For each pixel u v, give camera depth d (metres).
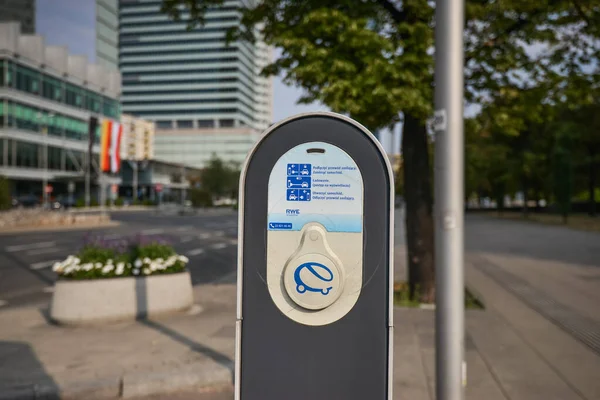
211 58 144.62
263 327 2.66
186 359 5.34
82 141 72.12
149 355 5.50
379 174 2.67
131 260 7.54
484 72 8.53
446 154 3.45
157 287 7.41
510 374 5.12
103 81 76.62
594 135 39.16
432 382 4.84
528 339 6.41
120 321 7.09
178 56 145.75
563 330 6.87
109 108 78.94
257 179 2.70
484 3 8.21
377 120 8.70
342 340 2.64
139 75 147.50
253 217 2.69
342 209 2.67
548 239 24.11
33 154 62.03
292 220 2.68
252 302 2.67
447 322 3.37
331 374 2.63
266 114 170.38
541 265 13.95
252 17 8.70
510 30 8.48
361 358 2.63
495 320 7.41
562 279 11.39
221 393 4.80
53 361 5.31
